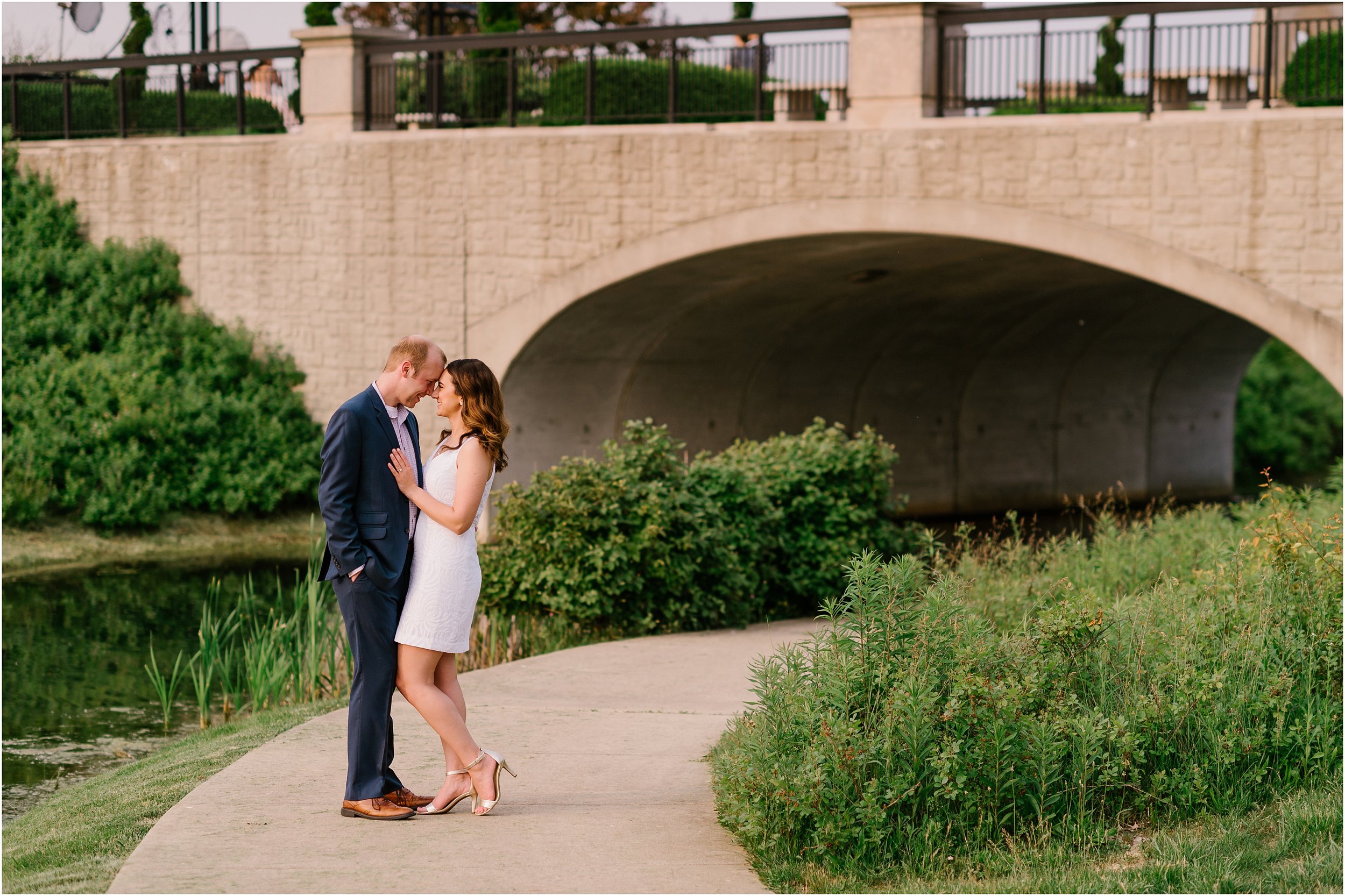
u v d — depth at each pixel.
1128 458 25.11
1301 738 5.17
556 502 10.12
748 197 14.80
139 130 19.72
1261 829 4.70
